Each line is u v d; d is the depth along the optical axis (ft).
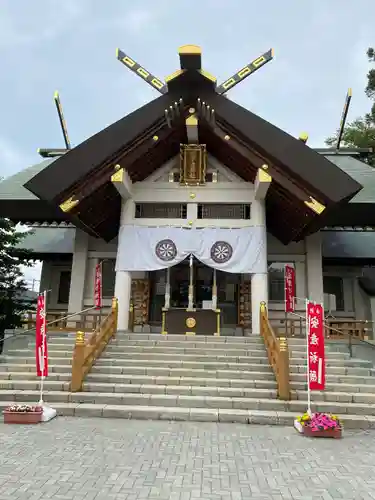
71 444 23.22
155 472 19.19
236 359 37.76
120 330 44.88
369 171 60.90
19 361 38.70
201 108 43.73
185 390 32.91
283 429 27.96
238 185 48.19
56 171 42.52
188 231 47.19
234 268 45.85
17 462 20.21
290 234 53.57
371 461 21.59
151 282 56.80
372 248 61.77
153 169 50.03
